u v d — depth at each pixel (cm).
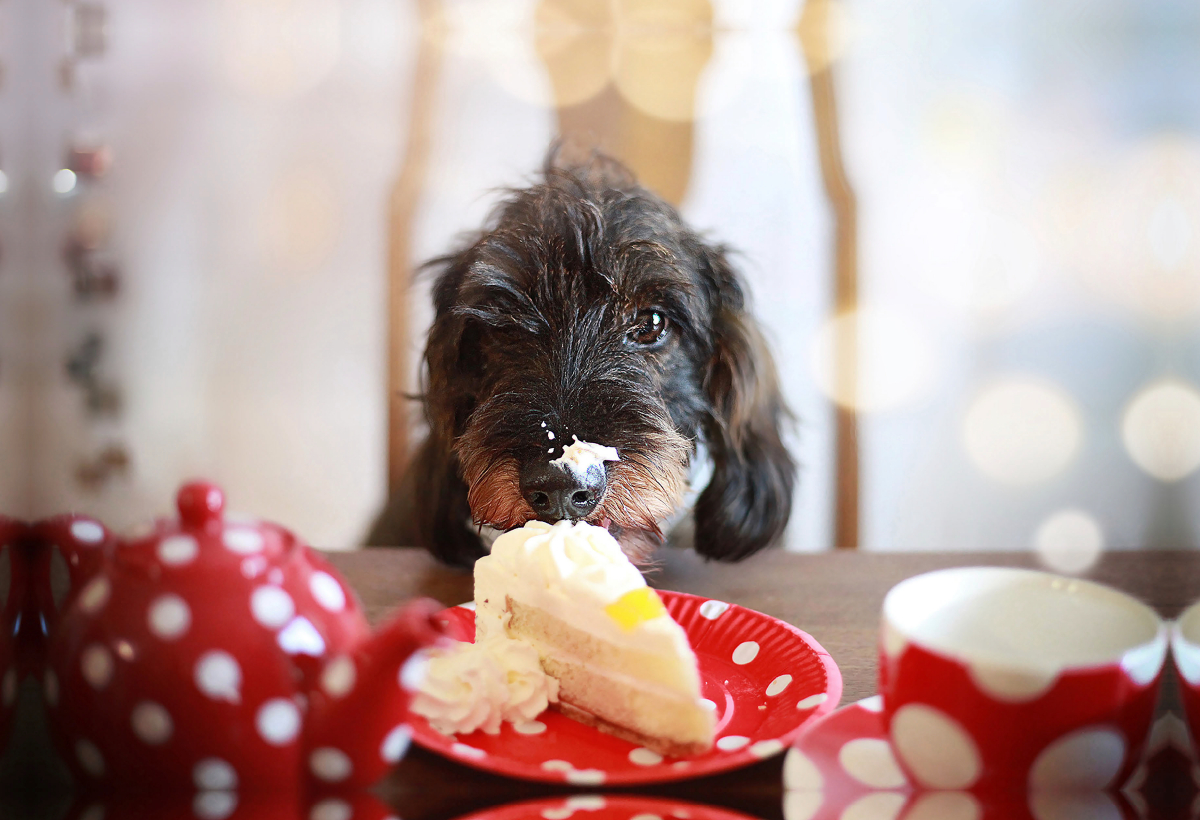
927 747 96
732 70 432
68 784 101
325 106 457
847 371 438
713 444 239
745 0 429
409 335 388
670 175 432
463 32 440
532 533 147
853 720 116
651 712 120
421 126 442
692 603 156
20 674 110
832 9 436
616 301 221
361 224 461
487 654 132
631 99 434
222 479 459
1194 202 446
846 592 179
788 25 432
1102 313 451
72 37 441
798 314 439
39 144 362
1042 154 451
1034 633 106
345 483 462
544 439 200
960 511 447
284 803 97
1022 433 449
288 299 464
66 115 445
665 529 212
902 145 450
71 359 439
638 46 431
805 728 113
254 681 93
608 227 226
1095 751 92
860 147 450
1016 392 452
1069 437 448
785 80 434
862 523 445
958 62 446
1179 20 442
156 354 459
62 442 427
